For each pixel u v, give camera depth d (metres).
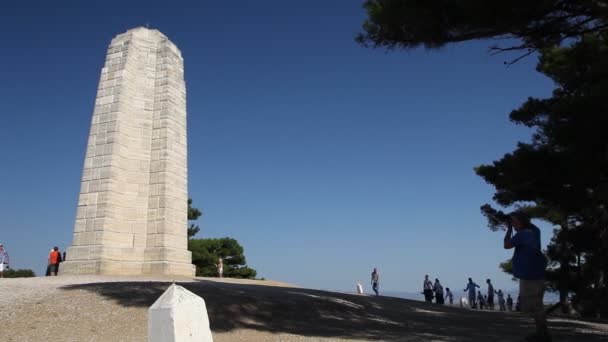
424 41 10.77
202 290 13.80
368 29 11.31
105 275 21.78
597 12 10.38
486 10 9.85
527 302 8.11
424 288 31.11
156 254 23.83
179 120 26.64
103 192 23.62
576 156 14.58
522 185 16.88
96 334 9.52
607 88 13.77
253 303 12.91
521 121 18.69
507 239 8.49
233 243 43.12
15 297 12.34
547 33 11.12
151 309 5.23
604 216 21.50
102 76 25.88
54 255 24.14
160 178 24.86
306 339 9.66
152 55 26.84
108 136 24.48
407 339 9.77
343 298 17.34
